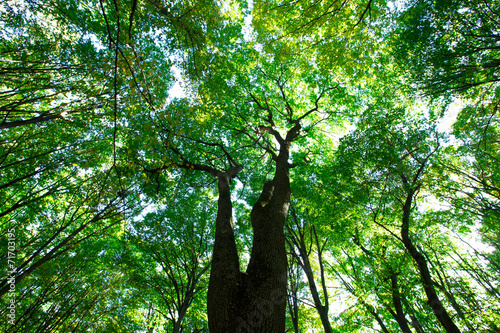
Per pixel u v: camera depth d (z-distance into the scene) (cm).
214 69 715
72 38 676
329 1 654
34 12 579
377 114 950
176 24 547
